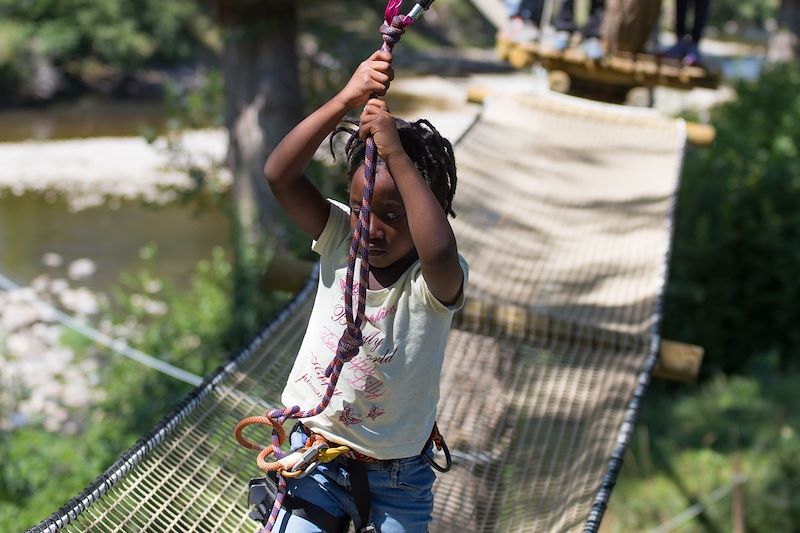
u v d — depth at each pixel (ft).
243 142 40.34
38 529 10.99
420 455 11.18
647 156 26.99
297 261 19.17
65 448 29.99
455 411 16.14
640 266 20.92
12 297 49.55
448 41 125.90
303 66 47.03
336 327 10.80
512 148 26.32
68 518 11.32
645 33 28.99
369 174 9.91
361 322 10.11
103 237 60.44
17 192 68.80
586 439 15.40
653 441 32.45
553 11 30.83
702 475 29.58
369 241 10.34
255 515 11.33
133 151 81.76
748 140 44.37
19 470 28.09
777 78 49.88
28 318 46.39
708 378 40.22
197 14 113.19
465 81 106.73
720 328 41.04
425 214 9.85
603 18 29.27
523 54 29.71
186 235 61.98
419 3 10.50
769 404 34.47
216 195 42.42
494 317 17.52
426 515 11.23
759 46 151.12
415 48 119.34
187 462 13.28
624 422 15.55
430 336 10.61
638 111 29.32
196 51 112.27
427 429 11.01
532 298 19.33
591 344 17.30
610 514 28.19
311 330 11.07
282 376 15.58
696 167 41.78
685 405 35.22
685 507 28.07
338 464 10.90
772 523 26.61
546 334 17.42
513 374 16.81
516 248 21.27
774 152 44.88
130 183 72.38
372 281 10.63
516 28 30.01
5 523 25.84
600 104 29.73
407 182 9.90
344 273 10.88
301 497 10.91
